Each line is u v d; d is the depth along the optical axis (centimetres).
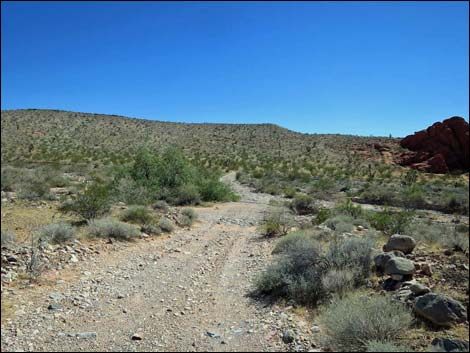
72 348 515
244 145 8675
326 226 1358
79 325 587
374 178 4972
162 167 2317
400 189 3641
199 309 659
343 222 1298
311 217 1741
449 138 6669
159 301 696
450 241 1034
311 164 6138
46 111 10662
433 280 690
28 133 8250
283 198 2819
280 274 724
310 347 509
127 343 534
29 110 10619
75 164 4634
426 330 515
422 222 1712
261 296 712
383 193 3073
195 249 1104
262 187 3378
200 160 6194
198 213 1822
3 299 654
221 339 544
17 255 862
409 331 514
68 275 806
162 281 808
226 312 645
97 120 10281
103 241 1072
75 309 643
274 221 1390
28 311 622
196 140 9069
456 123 6712
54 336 547
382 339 482
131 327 586
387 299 571
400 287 651
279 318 604
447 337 490
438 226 1578
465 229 1633
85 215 1298
